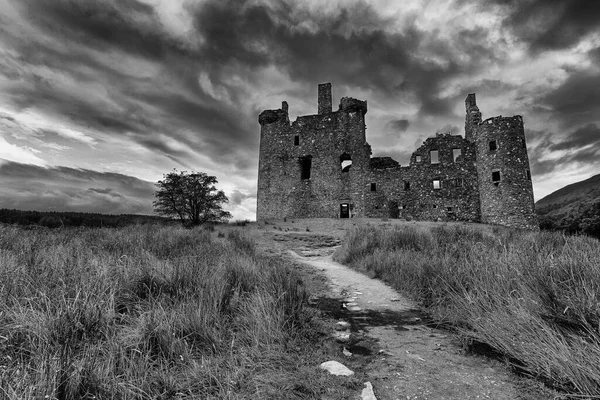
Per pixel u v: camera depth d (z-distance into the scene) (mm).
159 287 4707
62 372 2465
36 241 7840
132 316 3799
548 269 4297
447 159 33406
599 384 2463
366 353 3654
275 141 38625
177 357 3096
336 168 35938
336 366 3215
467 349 3676
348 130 36406
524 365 3125
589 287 3619
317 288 7219
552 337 2975
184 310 3924
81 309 3422
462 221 30688
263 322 3869
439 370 3188
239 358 3168
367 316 5188
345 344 3941
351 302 6074
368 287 7406
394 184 34938
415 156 34844
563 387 2639
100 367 2639
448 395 2705
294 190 36781
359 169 35250
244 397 2529
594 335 2766
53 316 3260
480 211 31281
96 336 3176
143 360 2910
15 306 3402
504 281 4562
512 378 2959
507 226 27047
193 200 29766
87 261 5531
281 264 8133
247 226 24094
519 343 3287
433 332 4383
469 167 32469
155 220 26078
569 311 3398
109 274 4699
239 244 11742
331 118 37219
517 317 3596
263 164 38688
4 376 2270
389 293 6809
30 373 2465
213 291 4574
